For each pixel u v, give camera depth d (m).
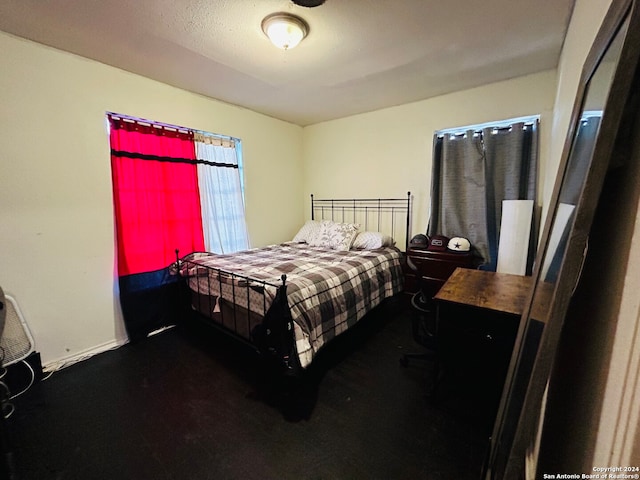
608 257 0.66
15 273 1.97
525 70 2.52
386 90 2.92
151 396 1.82
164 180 2.69
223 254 3.07
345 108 3.48
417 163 3.35
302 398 1.79
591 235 0.75
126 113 2.44
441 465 1.33
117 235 2.43
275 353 1.74
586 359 0.73
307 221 4.32
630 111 0.58
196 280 2.54
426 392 1.83
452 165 3.03
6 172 1.91
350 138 3.84
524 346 1.01
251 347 2.07
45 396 1.83
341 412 1.67
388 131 3.51
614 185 0.65
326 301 2.05
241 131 3.42
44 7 1.61
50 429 1.56
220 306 2.29
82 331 2.29
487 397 1.77
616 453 0.50
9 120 1.90
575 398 0.78
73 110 2.16
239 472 1.31
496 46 2.09
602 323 0.65
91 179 2.28
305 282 2.00
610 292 0.63
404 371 2.06
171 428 1.56
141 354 2.33
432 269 2.98
